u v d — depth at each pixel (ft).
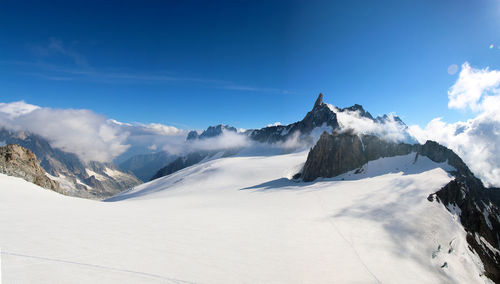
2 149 191.42
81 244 49.47
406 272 71.20
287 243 75.20
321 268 61.05
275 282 49.24
